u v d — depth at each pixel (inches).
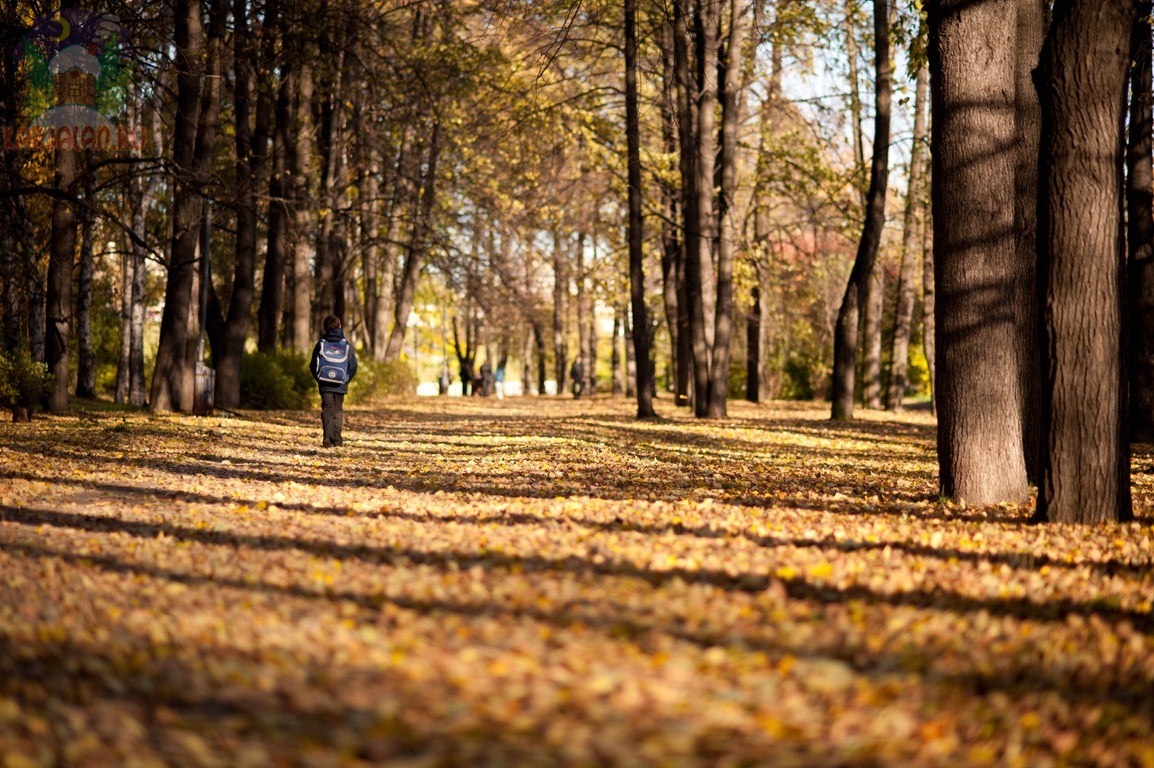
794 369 1935.3
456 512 374.6
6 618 210.5
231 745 140.9
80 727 149.5
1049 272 346.6
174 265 917.2
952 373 404.5
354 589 238.7
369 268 1705.2
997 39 388.2
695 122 1219.2
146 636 198.4
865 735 145.9
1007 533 324.5
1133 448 700.7
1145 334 746.8
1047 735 149.0
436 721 149.5
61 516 352.2
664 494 438.3
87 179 836.6
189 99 882.8
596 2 924.0
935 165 402.9
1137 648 192.9
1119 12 334.3
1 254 919.0
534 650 183.2
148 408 936.9
